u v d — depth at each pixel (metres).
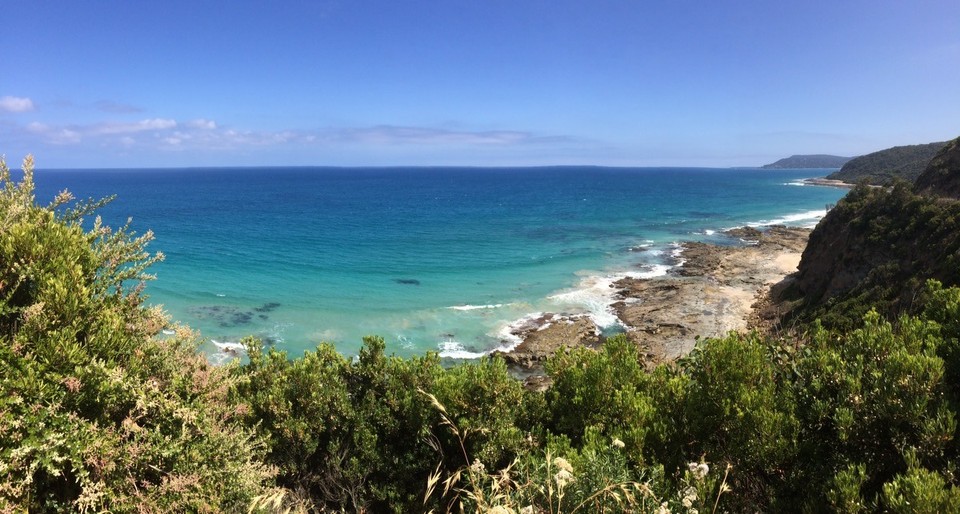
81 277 4.35
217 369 5.46
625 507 3.53
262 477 5.24
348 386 8.07
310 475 6.91
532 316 30.53
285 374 7.62
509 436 6.15
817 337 5.95
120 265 5.19
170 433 4.47
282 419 6.91
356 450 7.07
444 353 25.25
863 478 3.82
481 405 6.50
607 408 6.04
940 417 3.90
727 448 4.88
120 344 4.43
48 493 3.87
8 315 4.13
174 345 5.31
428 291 35.34
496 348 25.98
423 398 6.72
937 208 27.30
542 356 24.81
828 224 36.31
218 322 28.33
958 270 21.56
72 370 3.92
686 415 5.41
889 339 4.92
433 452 6.68
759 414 4.63
